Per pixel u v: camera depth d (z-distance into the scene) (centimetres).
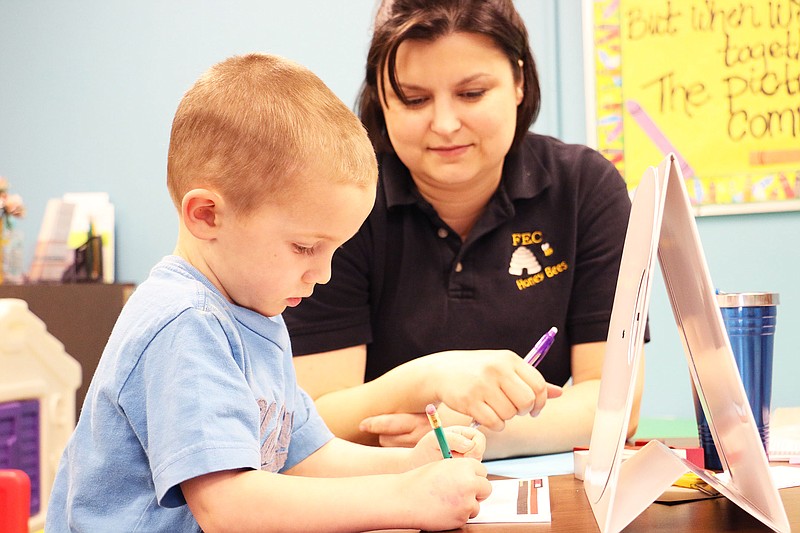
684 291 72
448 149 116
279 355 85
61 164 276
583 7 225
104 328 239
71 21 275
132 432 73
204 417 69
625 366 69
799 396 213
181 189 79
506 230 131
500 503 77
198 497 69
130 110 271
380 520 68
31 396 137
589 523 68
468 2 113
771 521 63
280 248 76
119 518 73
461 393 101
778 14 214
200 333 72
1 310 133
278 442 89
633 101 223
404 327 131
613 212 133
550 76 231
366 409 116
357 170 78
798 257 214
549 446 115
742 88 217
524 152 133
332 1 253
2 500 69
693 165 220
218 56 264
